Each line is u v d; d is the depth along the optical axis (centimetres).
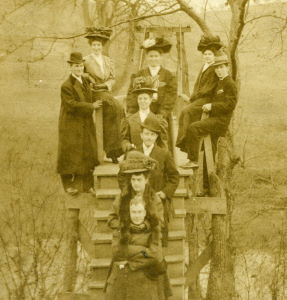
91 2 1769
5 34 1563
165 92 872
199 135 859
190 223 1095
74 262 878
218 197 918
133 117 752
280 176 1608
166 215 725
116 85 1681
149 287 658
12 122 2436
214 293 994
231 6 1130
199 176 1034
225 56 868
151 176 713
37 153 1967
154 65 877
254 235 1091
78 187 879
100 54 905
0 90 2628
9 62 2661
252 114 2512
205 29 1122
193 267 997
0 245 737
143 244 655
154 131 719
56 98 2645
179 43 1146
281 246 961
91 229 961
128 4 1455
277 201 1262
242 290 1014
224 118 867
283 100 2619
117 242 655
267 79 2709
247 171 1450
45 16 1698
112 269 672
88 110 847
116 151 885
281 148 2064
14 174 1108
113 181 828
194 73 1862
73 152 855
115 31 1630
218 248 981
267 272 952
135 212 649
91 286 802
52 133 2367
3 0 1642
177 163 927
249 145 2041
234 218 1234
